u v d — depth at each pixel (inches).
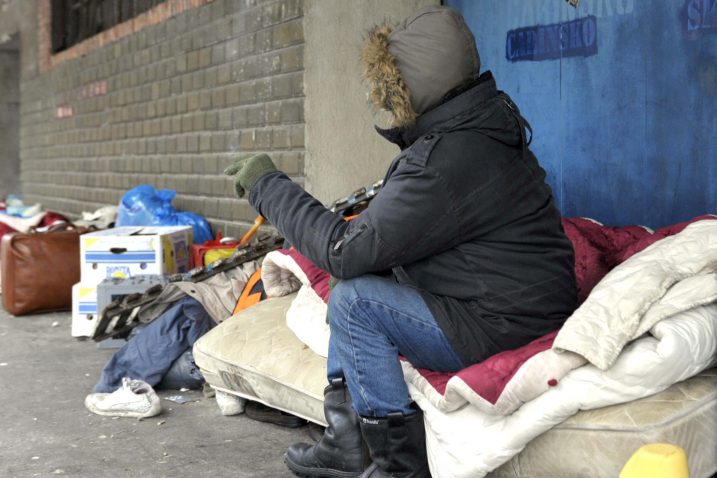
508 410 88.3
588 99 162.7
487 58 183.2
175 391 155.9
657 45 150.5
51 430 135.1
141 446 127.1
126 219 246.1
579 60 163.5
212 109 234.2
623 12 155.1
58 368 176.9
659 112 151.3
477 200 91.9
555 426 88.3
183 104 252.1
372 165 198.4
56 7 374.6
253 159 104.3
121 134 302.0
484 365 90.0
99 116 323.6
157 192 249.4
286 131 197.6
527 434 87.4
